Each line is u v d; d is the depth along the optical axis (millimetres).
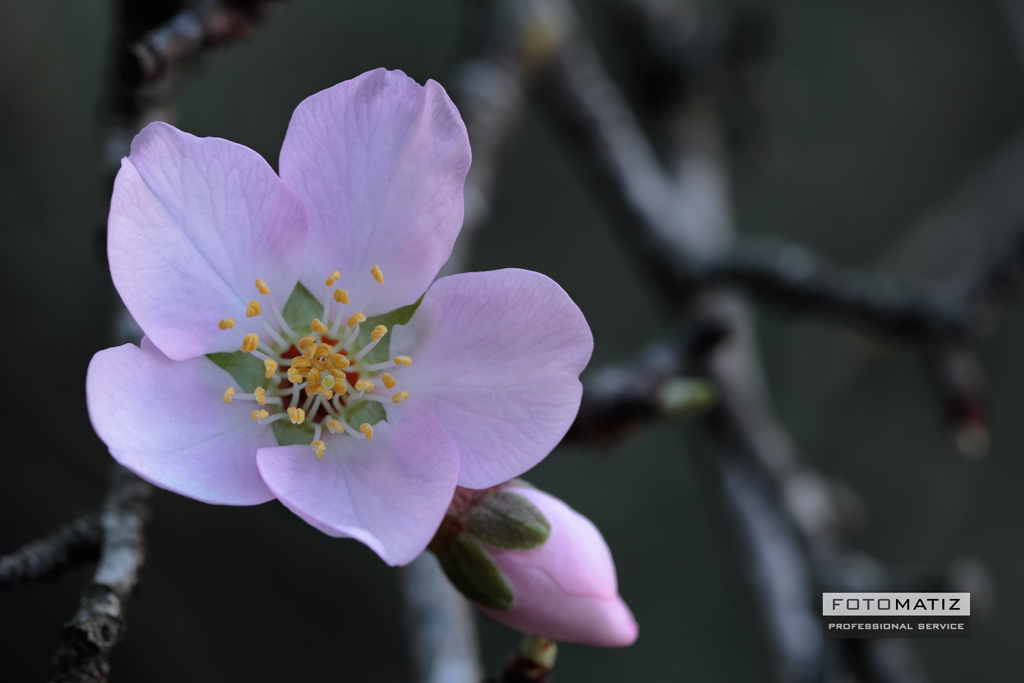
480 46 345
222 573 500
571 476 554
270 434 271
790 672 316
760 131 427
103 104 288
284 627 509
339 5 531
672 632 538
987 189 504
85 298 471
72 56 480
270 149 492
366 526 261
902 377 535
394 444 268
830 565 323
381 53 528
